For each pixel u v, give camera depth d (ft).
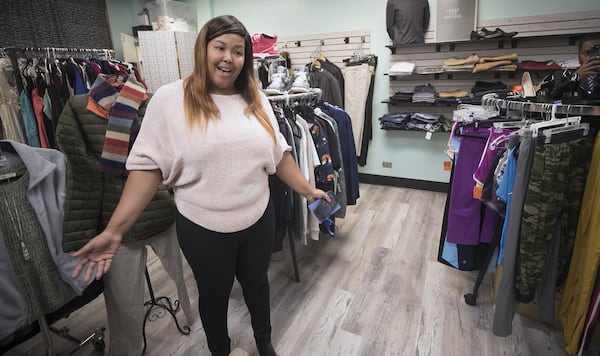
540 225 4.35
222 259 3.48
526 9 9.64
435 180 12.12
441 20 10.51
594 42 5.77
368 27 11.83
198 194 3.16
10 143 3.43
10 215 3.43
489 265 5.63
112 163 3.76
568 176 4.40
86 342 4.98
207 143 2.96
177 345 5.28
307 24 12.78
